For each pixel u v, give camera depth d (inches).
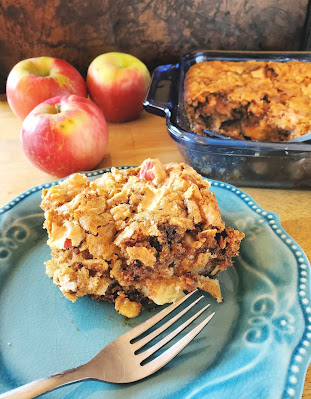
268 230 8.0
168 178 7.9
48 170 10.7
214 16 13.9
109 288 7.4
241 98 11.5
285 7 13.7
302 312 6.4
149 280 7.3
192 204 7.2
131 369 6.0
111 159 11.6
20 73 12.0
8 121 13.4
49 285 7.6
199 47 14.8
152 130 12.9
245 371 5.7
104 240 7.1
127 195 7.5
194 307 7.1
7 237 8.2
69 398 5.7
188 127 11.2
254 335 6.3
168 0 13.4
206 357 6.2
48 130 10.1
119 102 12.6
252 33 14.4
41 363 6.3
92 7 13.3
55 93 12.0
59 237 7.2
